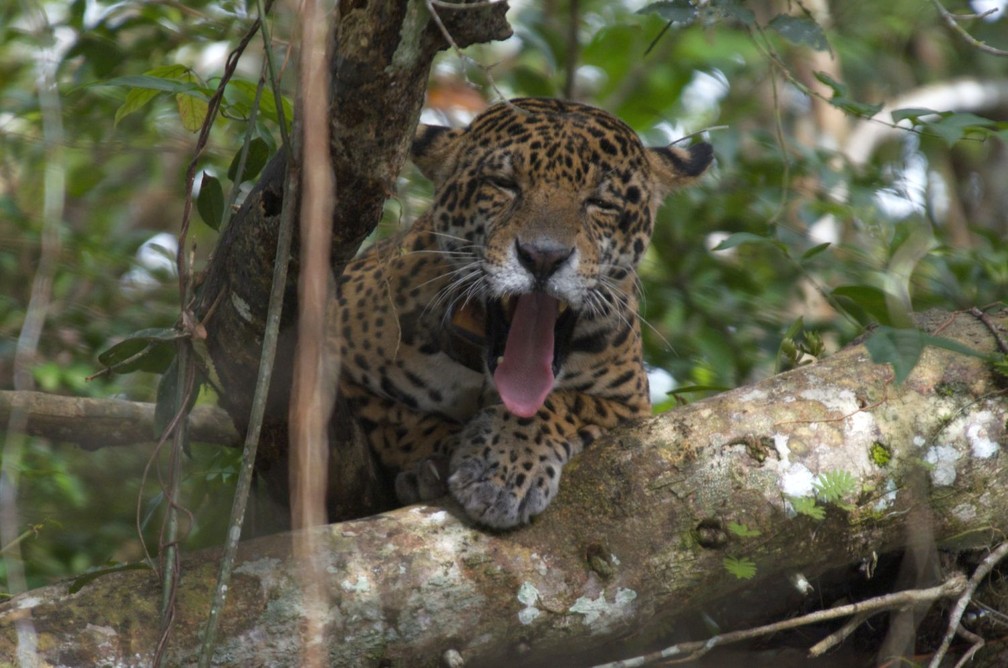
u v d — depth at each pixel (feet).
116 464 36.22
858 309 34.35
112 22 40.22
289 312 23.71
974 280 39.42
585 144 30.50
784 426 26.02
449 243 31.07
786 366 33.45
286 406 25.53
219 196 26.05
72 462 36.19
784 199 32.50
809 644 28.84
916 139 55.67
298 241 21.93
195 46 41.57
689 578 24.76
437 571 23.02
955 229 58.54
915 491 26.11
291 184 20.85
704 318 41.75
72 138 39.86
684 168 33.60
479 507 24.06
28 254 37.06
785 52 57.06
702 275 43.01
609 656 26.35
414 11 19.65
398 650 22.49
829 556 26.11
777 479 25.36
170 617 20.45
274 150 28.17
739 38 54.34
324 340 19.39
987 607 27.09
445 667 22.90
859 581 29.12
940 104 61.31
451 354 30.71
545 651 24.03
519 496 24.39
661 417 26.37
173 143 43.65
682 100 57.00
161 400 23.58
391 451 31.22
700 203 43.39
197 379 23.86
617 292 31.17
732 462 25.41
